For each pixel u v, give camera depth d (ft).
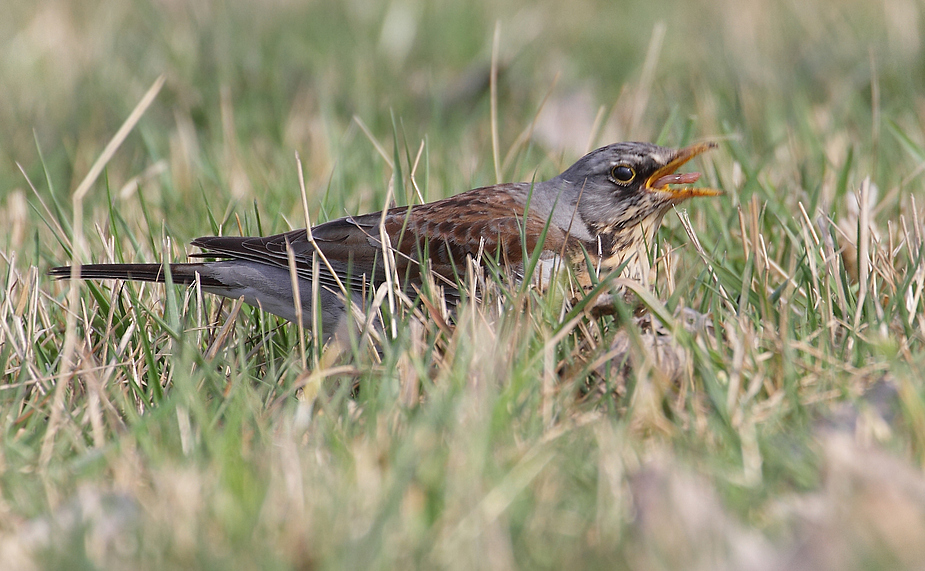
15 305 28.07
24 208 37.24
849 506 15.58
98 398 21.89
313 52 53.31
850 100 44.60
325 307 28.40
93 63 52.85
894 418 19.58
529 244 28.07
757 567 15.08
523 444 19.11
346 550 15.35
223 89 43.80
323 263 28.25
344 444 19.29
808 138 38.83
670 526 15.70
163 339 26.71
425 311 27.32
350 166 39.55
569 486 17.85
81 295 28.58
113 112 48.83
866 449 17.37
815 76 49.47
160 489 17.48
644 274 27.43
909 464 17.58
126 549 16.34
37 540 16.71
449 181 37.47
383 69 52.70
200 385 23.49
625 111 45.52
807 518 15.92
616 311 24.90
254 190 37.52
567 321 23.77
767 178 32.76
